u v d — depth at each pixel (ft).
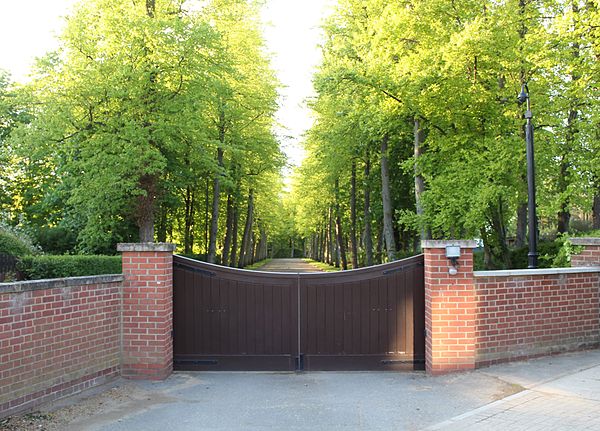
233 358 27.07
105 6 69.87
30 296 19.38
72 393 21.59
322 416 19.36
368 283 27.25
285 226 261.65
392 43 53.62
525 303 27.02
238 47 85.61
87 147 66.90
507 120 54.03
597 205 60.34
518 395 20.70
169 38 68.13
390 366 26.91
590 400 19.54
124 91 66.13
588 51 48.37
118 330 24.82
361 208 115.24
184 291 27.22
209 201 118.32
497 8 51.80
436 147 57.36
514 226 110.11
